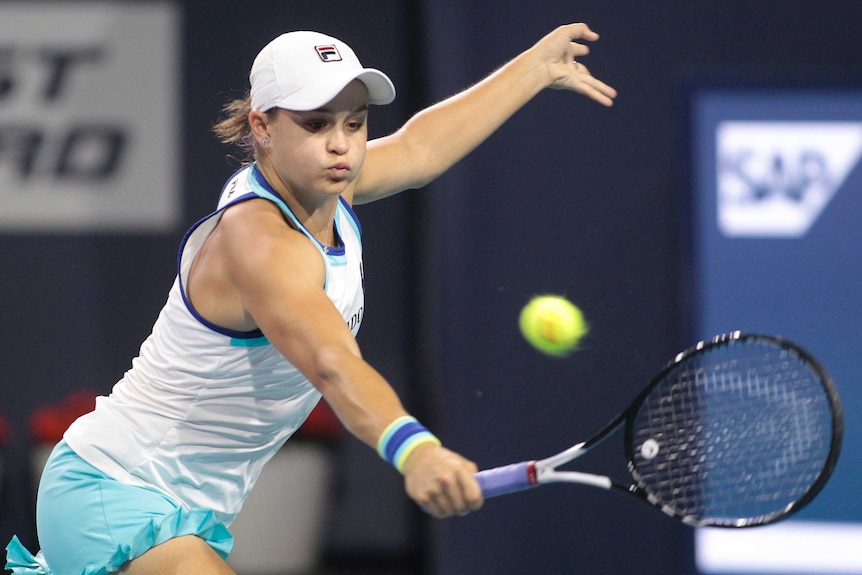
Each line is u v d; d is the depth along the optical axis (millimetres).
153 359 10711
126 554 10242
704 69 21422
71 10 24812
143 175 24969
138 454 10742
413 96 24812
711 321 21016
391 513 25172
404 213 25141
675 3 21406
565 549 21328
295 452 23344
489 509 21406
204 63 24938
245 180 10234
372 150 12156
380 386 8500
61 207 24922
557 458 10398
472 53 21297
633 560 21250
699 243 21016
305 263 9242
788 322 20969
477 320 21391
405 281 25156
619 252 21344
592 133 21391
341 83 9445
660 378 10492
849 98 21000
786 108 21016
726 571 21062
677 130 21141
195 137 24984
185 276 10250
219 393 10477
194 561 10164
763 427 13148
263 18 24953
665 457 13391
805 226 21000
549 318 17344
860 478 20750
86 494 10703
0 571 23453
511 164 21375
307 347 8719
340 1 24906
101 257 25000
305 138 9664
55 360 24922
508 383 21344
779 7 21453
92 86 24891
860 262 20891
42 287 24922
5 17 24734
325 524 24547
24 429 24859
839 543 20812
